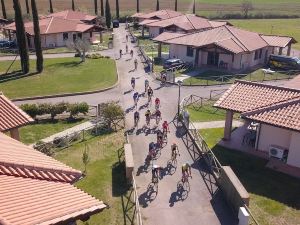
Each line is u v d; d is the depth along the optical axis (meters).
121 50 63.41
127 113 35.06
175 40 56.06
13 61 59.09
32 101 39.75
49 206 11.42
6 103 23.25
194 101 38.84
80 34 75.00
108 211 19.98
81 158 26.28
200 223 19.27
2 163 13.06
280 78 48.91
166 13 87.56
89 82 45.91
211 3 157.62
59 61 58.97
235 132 30.73
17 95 41.59
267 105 25.91
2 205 10.65
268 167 25.06
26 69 51.38
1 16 106.25
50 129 31.95
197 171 24.44
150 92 38.25
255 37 56.47
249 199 20.09
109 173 24.12
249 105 27.20
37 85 45.56
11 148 15.48
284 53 64.56
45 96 40.62
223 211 20.30
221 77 46.16
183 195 21.72
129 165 22.59
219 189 22.34
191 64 54.50
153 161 25.73
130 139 29.38
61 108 33.84
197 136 28.78
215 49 52.19
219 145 28.30
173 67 51.75
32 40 70.25
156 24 75.62
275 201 21.25
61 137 28.67
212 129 31.55
